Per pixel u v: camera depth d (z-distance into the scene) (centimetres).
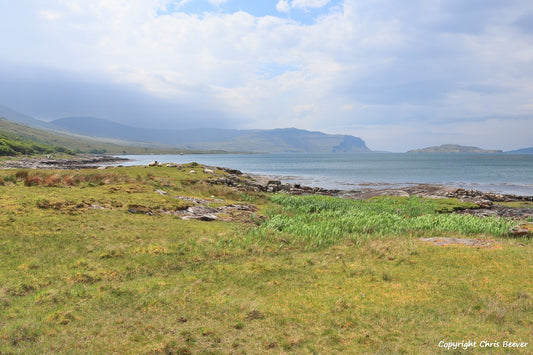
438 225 2389
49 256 1391
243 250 1720
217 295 1148
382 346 796
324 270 1442
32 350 779
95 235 1691
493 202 4762
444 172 11562
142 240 1722
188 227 2088
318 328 910
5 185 2442
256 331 899
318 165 17450
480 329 887
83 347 802
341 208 3322
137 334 871
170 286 1227
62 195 2295
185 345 816
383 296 1141
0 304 992
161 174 4444
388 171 12288
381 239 2000
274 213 2930
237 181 5475
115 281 1247
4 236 1494
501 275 1287
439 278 1288
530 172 11419
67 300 1061
